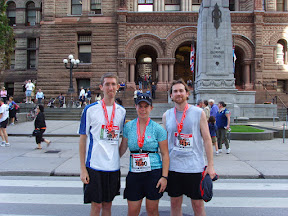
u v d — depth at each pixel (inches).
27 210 192.4
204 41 687.1
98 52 1253.7
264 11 1232.8
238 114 676.1
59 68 1258.0
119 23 1229.7
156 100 1080.2
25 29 1411.2
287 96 1173.1
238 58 1316.4
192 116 151.9
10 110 708.7
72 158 357.1
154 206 141.3
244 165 319.6
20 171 292.8
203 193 138.3
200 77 690.2
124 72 1232.8
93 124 144.4
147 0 1295.5
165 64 1229.7
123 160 348.2
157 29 1240.2
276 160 345.7
